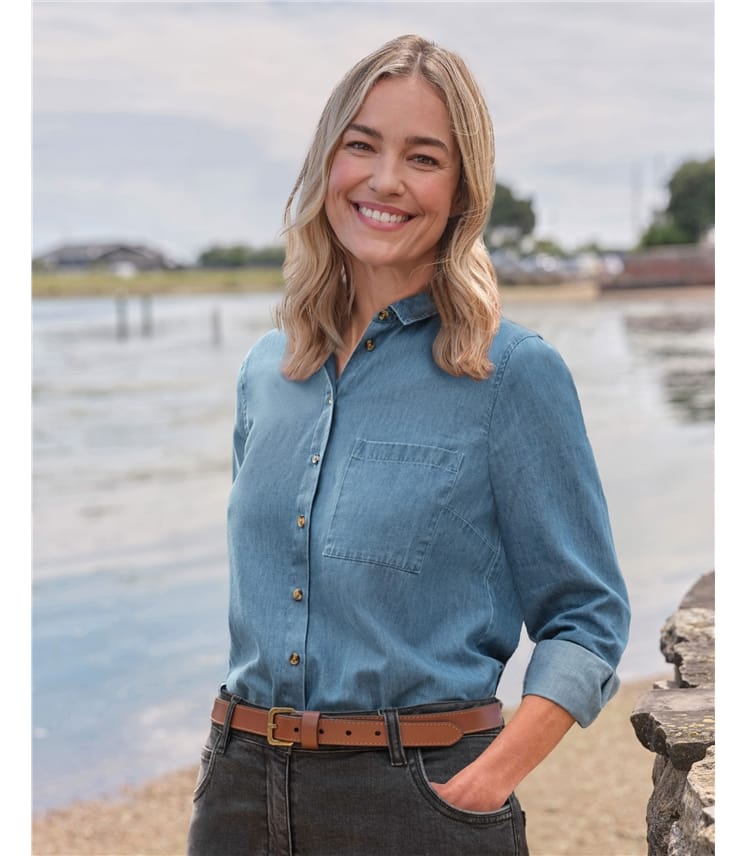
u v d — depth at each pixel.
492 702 1.51
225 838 1.56
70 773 6.07
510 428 1.51
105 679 7.77
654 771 2.24
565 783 5.11
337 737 1.46
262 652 1.53
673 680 2.53
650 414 14.44
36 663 8.05
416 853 1.45
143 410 14.68
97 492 12.73
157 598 9.72
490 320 1.52
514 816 1.50
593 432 13.95
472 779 1.45
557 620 1.55
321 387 1.61
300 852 1.50
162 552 11.07
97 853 4.94
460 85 1.55
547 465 1.52
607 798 4.91
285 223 1.68
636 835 4.49
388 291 1.62
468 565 1.51
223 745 1.57
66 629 8.80
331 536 1.50
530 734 1.48
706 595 2.94
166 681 7.82
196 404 15.24
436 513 1.48
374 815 1.46
